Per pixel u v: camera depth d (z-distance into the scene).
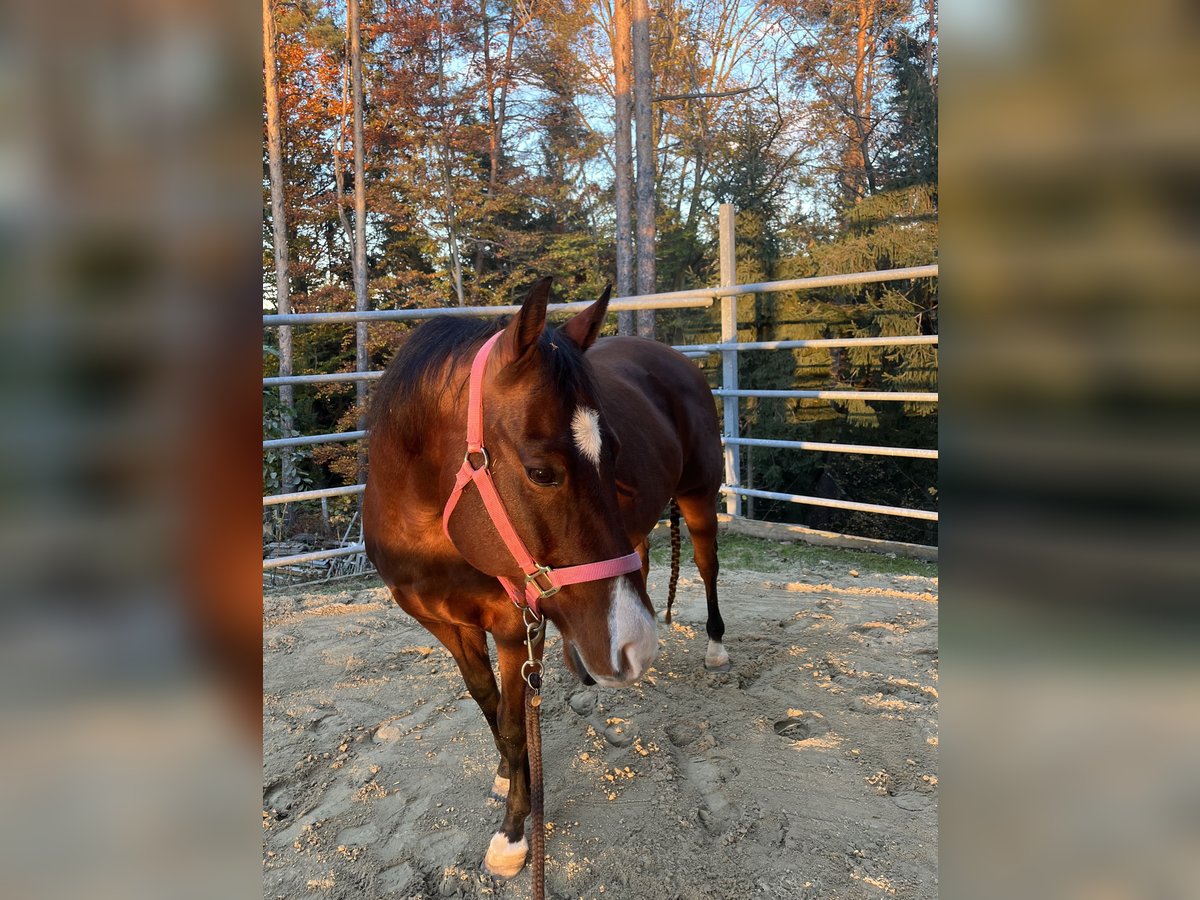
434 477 1.79
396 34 15.47
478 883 1.95
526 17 16.23
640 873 1.94
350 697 3.03
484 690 2.10
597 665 1.53
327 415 15.12
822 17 14.55
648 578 4.60
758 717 2.77
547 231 17.31
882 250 10.86
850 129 14.41
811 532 5.38
